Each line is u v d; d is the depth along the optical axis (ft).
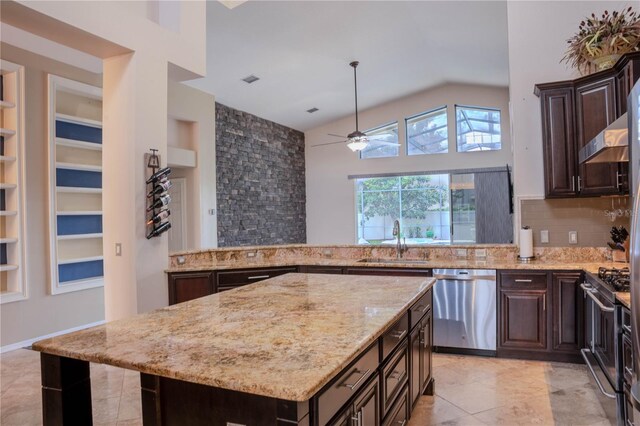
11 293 14.10
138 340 5.24
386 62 23.39
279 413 3.86
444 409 9.11
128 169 11.78
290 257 16.05
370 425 5.54
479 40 20.65
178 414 4.79
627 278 9.09
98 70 16.53
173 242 23.52
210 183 23.58
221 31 17.12
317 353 4.65
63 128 16.03
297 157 32.86
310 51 20.45
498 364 11.85
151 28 12.11
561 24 13.43
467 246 14.16
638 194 5.14
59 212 15.52
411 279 9.69
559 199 13.25
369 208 32.65
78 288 16.11
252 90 24.02
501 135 29.12
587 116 11.98
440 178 30.71
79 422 5.21
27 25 9.78
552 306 11.87
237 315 6.45
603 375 9.48
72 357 4.86
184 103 21.97
